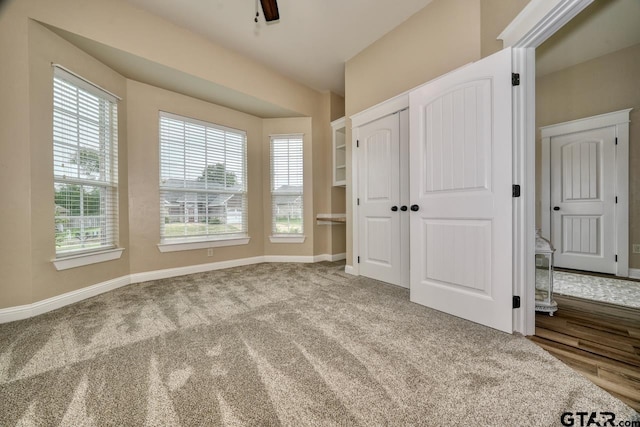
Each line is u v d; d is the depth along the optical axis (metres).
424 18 2.50
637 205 3.07
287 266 3.91
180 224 3.42
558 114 3.58
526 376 1.24
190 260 3.47
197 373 1.28
